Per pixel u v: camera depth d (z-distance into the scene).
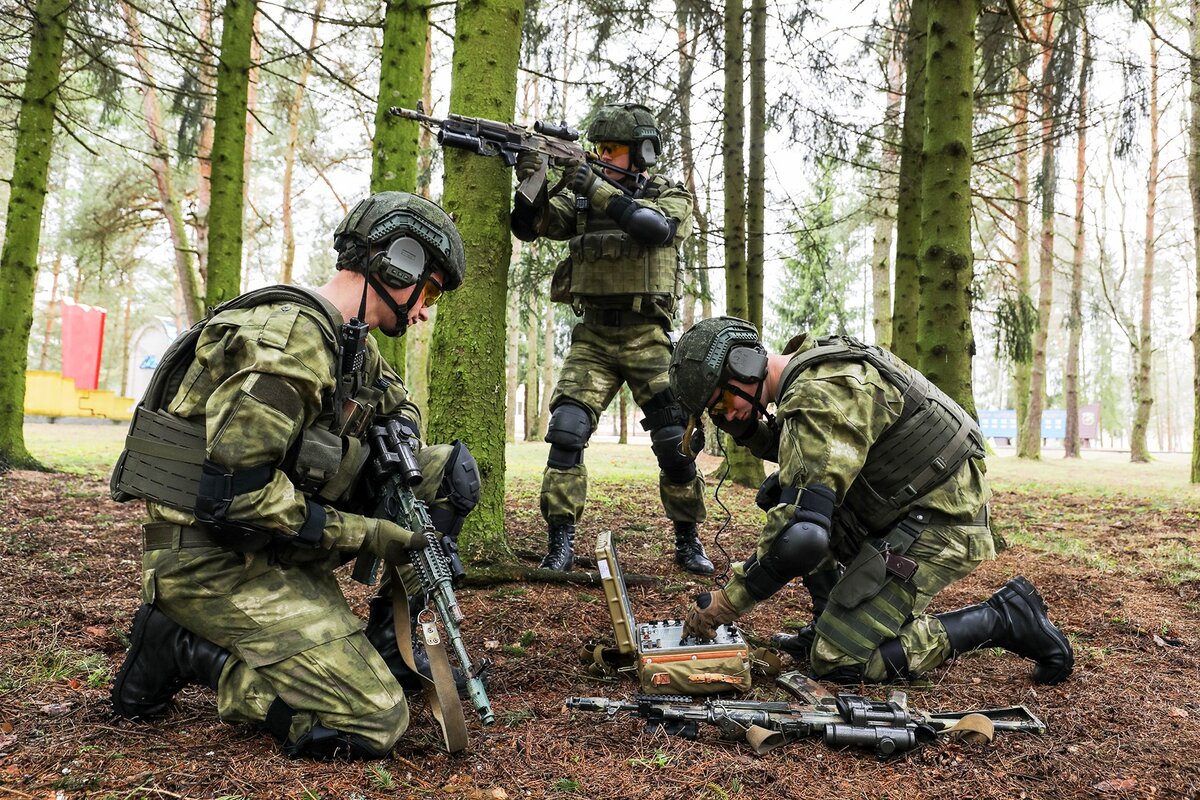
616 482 11.13
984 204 18.36
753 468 10.17
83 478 8.79
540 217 4.43
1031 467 18.23
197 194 19.27
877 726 2.44
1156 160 20.39
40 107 8.88
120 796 2.00
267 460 2.11
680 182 4.68
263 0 9.16
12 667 2.89
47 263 35.59
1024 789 2.22
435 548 2.36
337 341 2.31
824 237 13.77
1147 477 15.09
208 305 9.02
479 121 4.00
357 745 2.22
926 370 5.92
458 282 2.63
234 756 2.24
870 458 2.97
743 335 3.01
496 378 4.36
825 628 3.07
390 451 2.52
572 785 2.12
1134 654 3.55
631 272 4.42
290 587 2.28
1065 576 5.14
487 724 2.19
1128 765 2.39
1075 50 8.84
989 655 3.46
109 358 45.53
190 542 2.25
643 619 3.83
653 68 10.75
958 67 5.86
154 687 2.42
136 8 9.57
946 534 2.99
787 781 2.22
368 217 2.42
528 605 3.89
